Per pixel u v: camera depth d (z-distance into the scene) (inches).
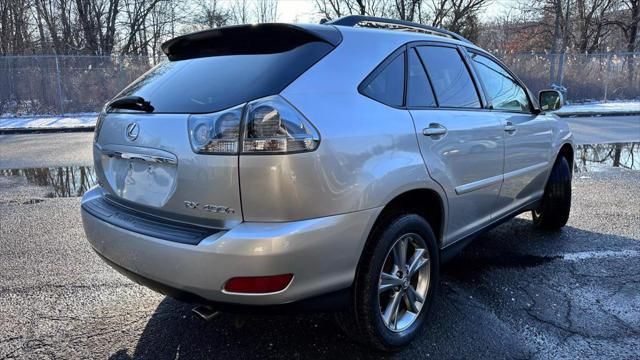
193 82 97.7
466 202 126.3
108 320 121.6
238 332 115.7
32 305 129.2
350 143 89.0
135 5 1093.8
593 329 118.0
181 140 87.0
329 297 90.4
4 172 321.4
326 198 85.0
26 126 583.2
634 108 736.3
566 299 133.4
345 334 114.3
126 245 94.3
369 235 97.1
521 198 162.4
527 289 139.3
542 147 167.3
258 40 102.0
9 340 112.3
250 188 81.1
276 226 82.0
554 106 168.9
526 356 106.7
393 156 97.7
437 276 117.6
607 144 429.1
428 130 108.1
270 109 81.6
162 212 93.4
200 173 84.7
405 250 107.1
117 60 714.2
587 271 152.3
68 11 1029.8
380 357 106.0
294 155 81.1
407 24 127.5
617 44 1243.2
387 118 99.0
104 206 107.0
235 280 82.2
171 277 87.5
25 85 688.4
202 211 86.3
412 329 110.0
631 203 233.3
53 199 246.1
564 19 1105.4
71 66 698.2
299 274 83.9
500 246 174.6
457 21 981.8
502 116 143.7
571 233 188.9
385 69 104.7
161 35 1137.4
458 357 106.2
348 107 92.2
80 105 711.1
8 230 192.2
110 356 106.4
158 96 100.0
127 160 100.5
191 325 119.0
